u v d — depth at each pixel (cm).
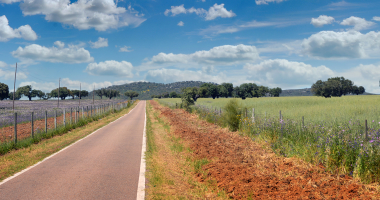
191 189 582
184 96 3362
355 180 565
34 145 1196
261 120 1367
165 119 2436
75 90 19588
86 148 1071
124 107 6144
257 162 758
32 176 651
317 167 650
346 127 934
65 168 734
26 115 2916
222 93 13612
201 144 1054
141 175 661
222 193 542
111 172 688
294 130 1016
